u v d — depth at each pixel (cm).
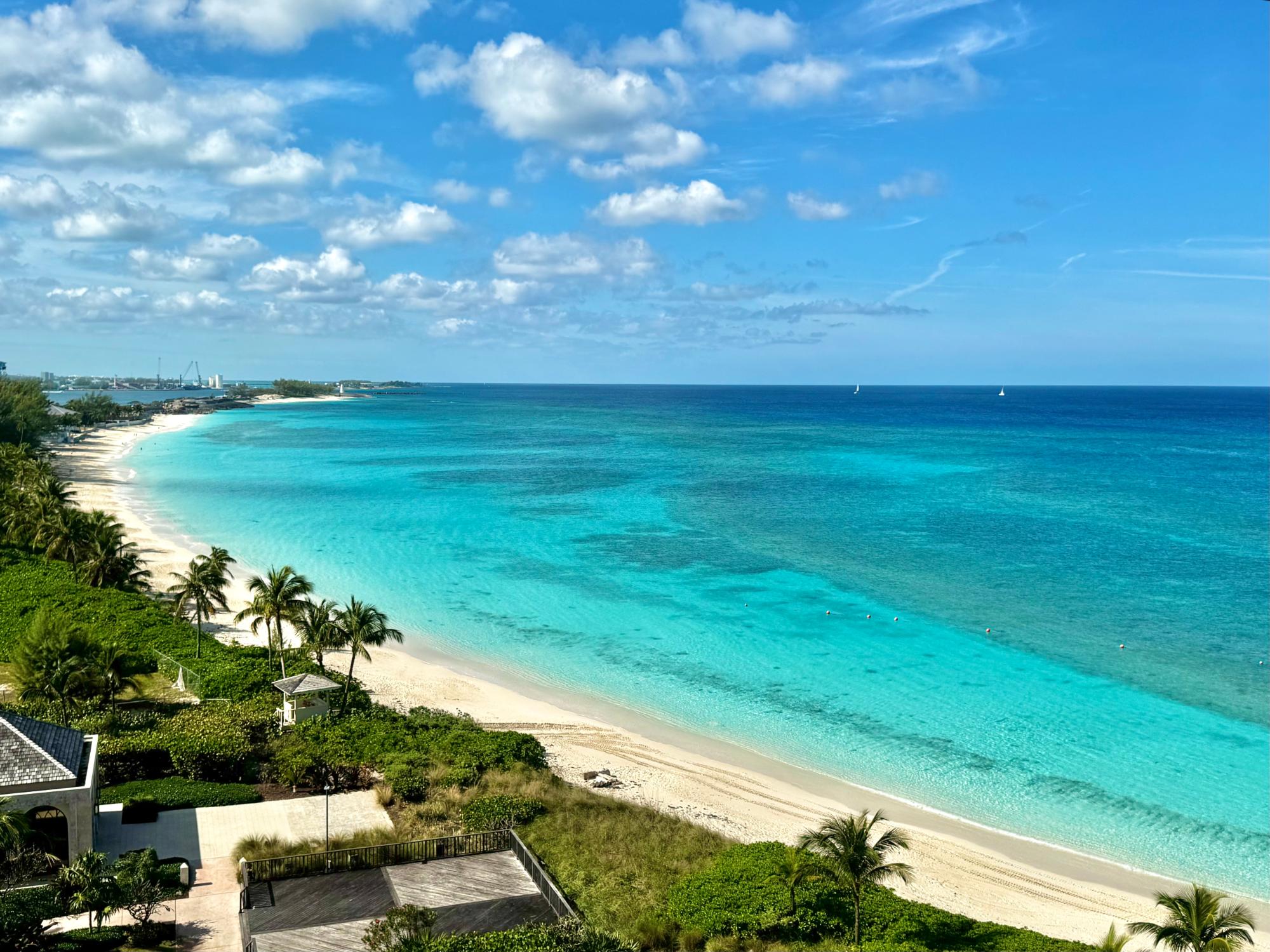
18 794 3547
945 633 7750
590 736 5697
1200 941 3134
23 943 2998
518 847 3875
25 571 8219
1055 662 7044
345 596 8731
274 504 13900
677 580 9425
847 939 3566
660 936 3444
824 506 14112
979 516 13212
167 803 4284
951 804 4875
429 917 3119
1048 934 3734
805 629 7869
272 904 3372
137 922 3275
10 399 18862
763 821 4653
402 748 5084
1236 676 6756
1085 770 5259
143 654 6438
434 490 15625
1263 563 10312
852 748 5550
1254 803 4888
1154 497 15162
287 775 4588
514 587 9150
